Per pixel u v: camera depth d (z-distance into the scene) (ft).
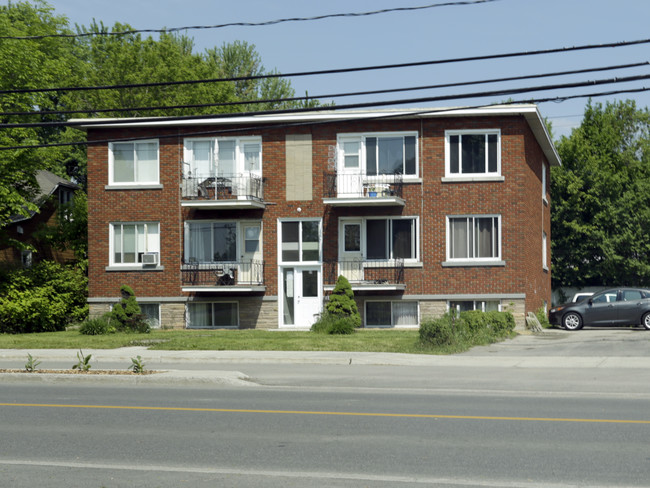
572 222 166.71
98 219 104.68
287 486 25.95
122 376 55.11
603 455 30.32
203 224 103.50
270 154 102.06
